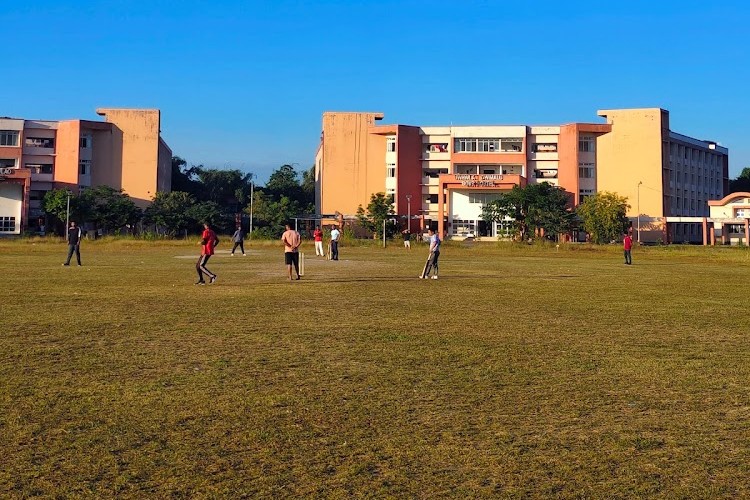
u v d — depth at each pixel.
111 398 7.34
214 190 119.81
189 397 7.41
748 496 4.95
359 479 5.23
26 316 13.41
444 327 12.43
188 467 5.44
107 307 14.98
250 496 4.92
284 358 9.48
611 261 41.50
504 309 15.28
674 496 4.95
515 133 91.75
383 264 34.12
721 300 17.56
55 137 89.62
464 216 90.94
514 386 7.98
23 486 5.05
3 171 82.44
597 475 5.32
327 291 19.17
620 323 13.11
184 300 16.55
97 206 83.69
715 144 112.19
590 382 8.19
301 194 125.94
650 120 91.19
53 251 45.41
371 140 93.50
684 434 6.27
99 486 5.07
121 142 90.38
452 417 6.75
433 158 93.38
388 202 87.44
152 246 55.00
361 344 10.59
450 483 5.16
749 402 7.32
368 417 6.74
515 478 5.25
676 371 8.79
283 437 6.14
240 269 28.66
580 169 92.56
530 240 73.56
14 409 6.89
